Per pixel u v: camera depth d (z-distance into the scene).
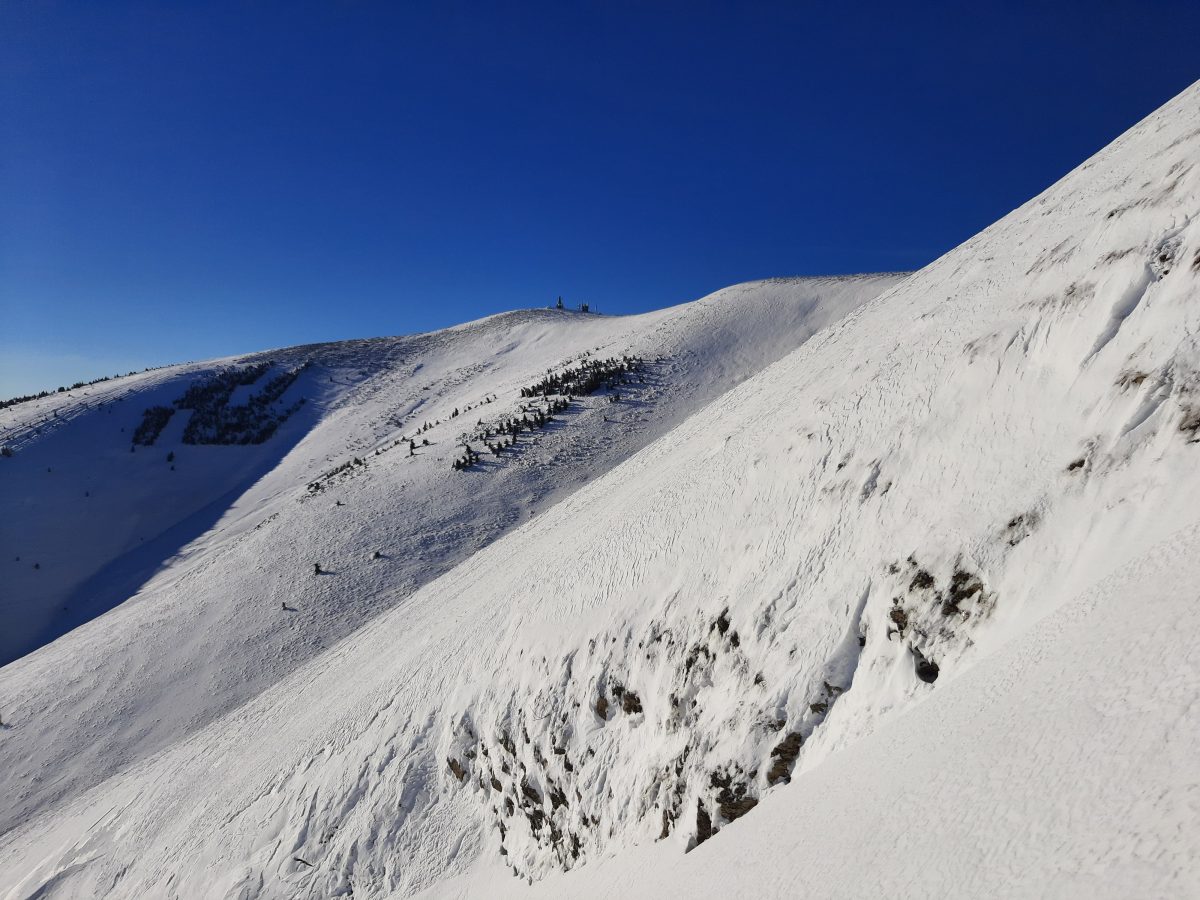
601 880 10.38
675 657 11.59
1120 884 2.46
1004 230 17.81
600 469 58.38
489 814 14.99
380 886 15.23
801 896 4.30
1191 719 2.87
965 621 7.11
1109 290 8.35
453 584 32.12
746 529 12.22
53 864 24.38
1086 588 5.21
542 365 105.12
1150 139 14.25
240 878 17.08
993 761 3.87
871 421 11.41
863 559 9.16
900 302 19.02
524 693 15.01
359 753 18.55
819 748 8.05
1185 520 5.05
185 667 40.53
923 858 3.61
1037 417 8.17
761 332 89.56
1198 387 6.08
